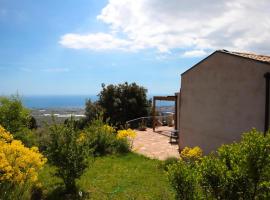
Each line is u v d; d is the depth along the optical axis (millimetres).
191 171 5191
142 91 30609
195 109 16016
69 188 9211
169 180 5332
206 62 15141
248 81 12656
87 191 9203
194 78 16094
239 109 13141
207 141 15141
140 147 17922
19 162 6469
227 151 5020
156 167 12125
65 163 9102
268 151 4551
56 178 10164
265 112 11812
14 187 6543
